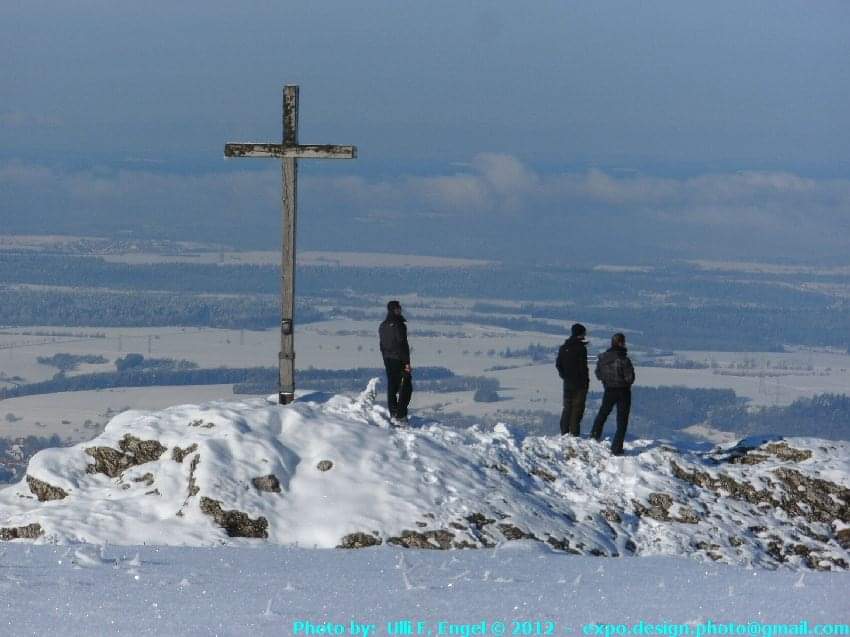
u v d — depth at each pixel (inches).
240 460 1686.8
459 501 1664.6
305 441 1779.0
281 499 1651.1
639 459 1925.4
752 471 1932.8
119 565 1167.0
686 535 1732.3
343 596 966.4
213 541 1545.3
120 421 1852.9
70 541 1528.1
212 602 922.7
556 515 1712.6
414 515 1620.3
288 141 1977.1
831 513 1861.5
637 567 1278.3
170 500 1636.3
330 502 1641.2
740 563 1678.2
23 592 960.3
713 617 856.3
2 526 1576.0
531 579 1114.7
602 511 1763.0
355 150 1964.8
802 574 1205.1
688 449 2081.7
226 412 1818.4
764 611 887.1
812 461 1973.4
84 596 942.4
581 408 2054.6
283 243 1966.0
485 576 1106.7
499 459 1836.9
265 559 1275.8
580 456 1920.5
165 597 944.3
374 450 1766.7
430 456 1782.7
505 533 1622.8
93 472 1750.7
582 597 971.3
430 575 1130.7
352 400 1968.5
